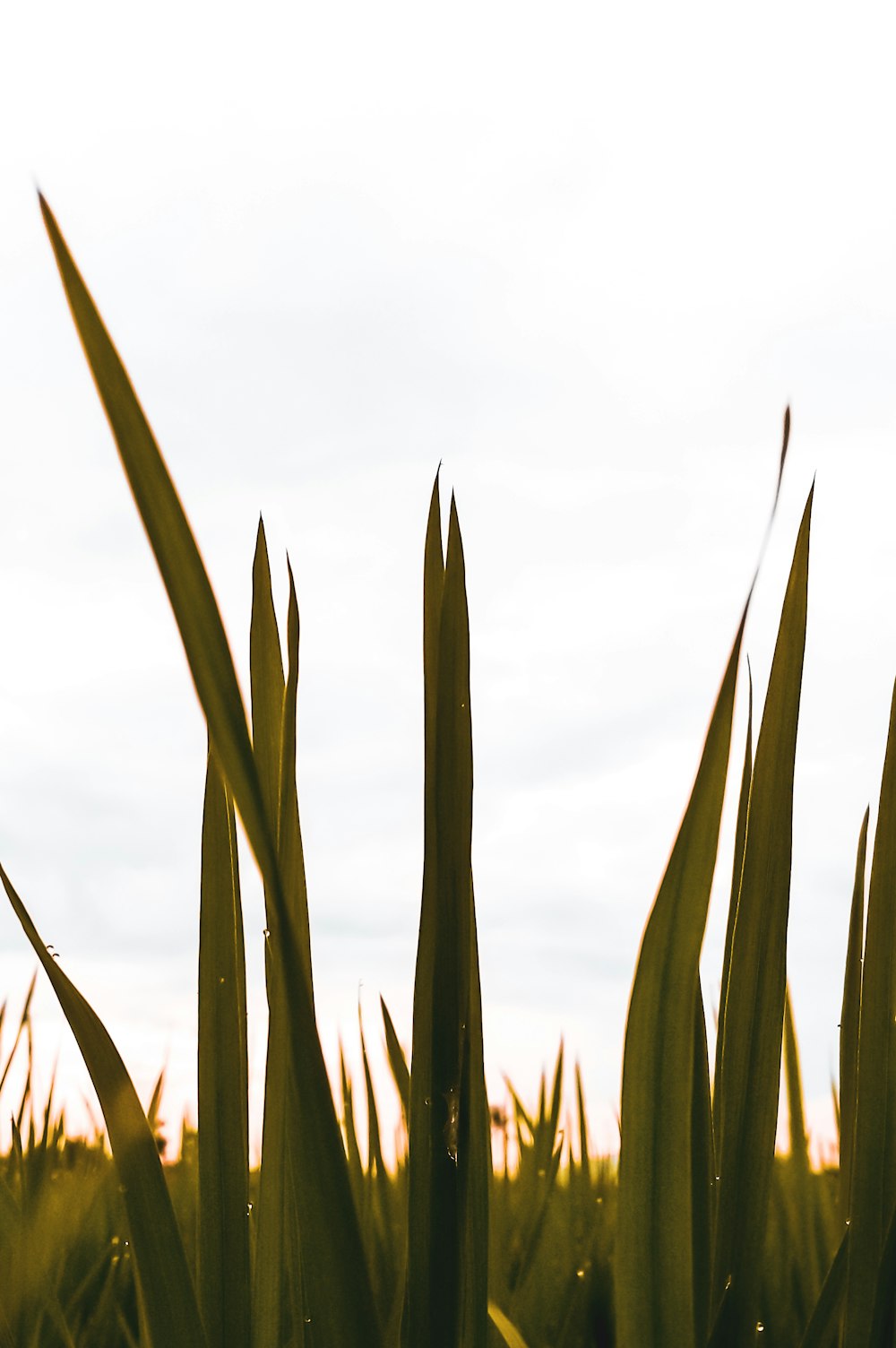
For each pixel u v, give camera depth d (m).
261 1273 0.33
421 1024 0.32
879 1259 0.32
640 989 0.31
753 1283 0.33
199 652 0.27
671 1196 0.30
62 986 0.30
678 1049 0.31
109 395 0.26
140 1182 0.30
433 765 0.32
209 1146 0.33
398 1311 0.34
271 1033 0.33
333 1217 0.29
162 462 0.27
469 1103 0.32
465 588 0.32
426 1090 0.32
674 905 0.31
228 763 0.27
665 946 0.31
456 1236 0.31
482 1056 0.32
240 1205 0.33
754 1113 0.33
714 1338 0.33
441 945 0.32
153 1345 0.30
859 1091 0.33
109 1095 0.30
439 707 0.32
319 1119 0.29
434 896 0.32
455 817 0.32
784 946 0.33
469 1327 0.32
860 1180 0.33
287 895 0.33
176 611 0.27
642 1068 0.31
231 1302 0.32
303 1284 0.33
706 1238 0.34
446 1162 0.32
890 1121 0.33
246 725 0.27
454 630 0.32
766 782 0.34
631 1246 0.31
